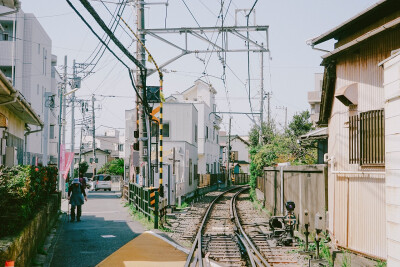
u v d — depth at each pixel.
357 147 9.48
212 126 54.31
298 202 14.63
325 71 11.34
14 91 10.93
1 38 32.09
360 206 9.50
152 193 16.05
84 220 17.38
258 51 17.53
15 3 13.14
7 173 7.81
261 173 27.81
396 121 5.92
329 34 10.87
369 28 9.99
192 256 10.52
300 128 42.19
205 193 40.72
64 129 30.67
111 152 92.56
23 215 7.45
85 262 9.57
